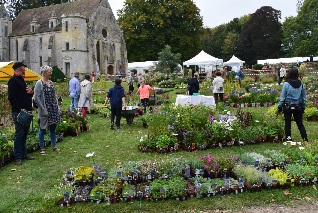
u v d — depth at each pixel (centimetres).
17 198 627
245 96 1912
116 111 1296
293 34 7131
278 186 646
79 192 618
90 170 679
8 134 1107
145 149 939
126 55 6444
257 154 770
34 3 7362
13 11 7462
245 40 8162
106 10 6181
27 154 929
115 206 588
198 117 1020
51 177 742
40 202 603
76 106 1602
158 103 2114
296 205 583
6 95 1752
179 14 6291
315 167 694
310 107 1467
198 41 6612
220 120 1039
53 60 5981
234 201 598
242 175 659
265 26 8006
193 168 697
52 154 930
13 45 6506
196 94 1612
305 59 6038
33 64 6303
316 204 586
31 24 6291
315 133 1106
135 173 670
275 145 964
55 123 943
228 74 3650
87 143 1061
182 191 610
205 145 945
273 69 4559
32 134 1067
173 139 946
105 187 623
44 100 916
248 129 1001
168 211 571
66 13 5734
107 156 902
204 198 612
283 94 970
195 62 4006
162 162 718
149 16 6225
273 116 1113
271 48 7981
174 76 4184
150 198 607
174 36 6275
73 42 5678
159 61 5394
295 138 1038
